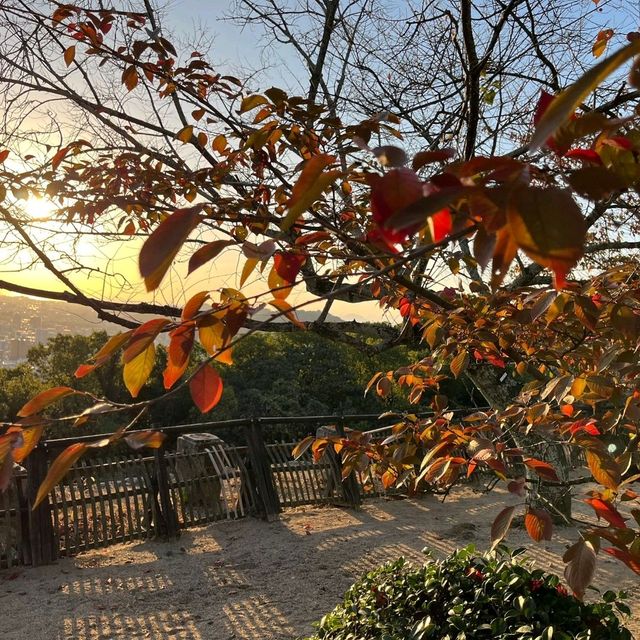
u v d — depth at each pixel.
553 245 0.48
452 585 3.32
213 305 1.07
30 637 5.46
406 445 2.66
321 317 3.50
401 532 8.16
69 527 8.00
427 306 2.81
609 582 5.98
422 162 0.69
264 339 18.42
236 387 17.23
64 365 15.82
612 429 2.23
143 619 5.77
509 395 4.40
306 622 5.63
